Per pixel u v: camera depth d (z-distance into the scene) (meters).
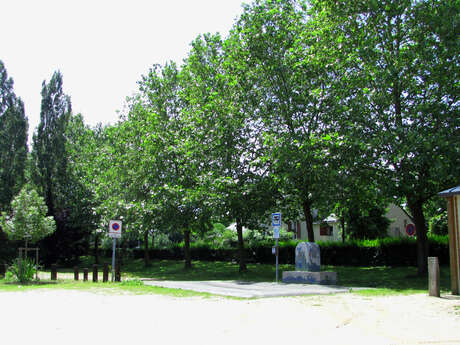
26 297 12.41
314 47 20.42
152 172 27.33
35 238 24.69
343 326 7.48
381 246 26.41
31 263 21.58
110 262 46.31
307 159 18.11
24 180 40.06
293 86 21.58
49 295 12.88
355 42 18.50
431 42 17.16
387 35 18.02
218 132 23.02
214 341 6.30
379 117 17.64
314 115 21.27
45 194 41.47
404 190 16.86
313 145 18.25
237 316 8.47
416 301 10.92
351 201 19.09
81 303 10.75
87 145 42.00
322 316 8.48
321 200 18.91
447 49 16.66
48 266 41.88
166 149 26.59
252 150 23.09
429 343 6.20
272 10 22.08
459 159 15.22
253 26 22.69
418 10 17.62
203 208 22.84
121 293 13.21
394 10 17.59
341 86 18.92
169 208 24.69
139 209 25.62
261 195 22.25
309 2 22.88
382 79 17.17
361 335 6.74
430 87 17.53
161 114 29.91
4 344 6.15
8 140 39.19
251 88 23.12
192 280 21.12
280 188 22.02
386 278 19.16
